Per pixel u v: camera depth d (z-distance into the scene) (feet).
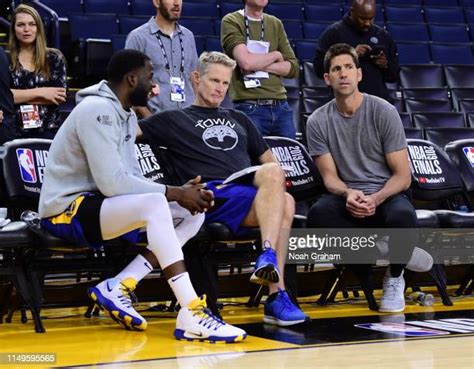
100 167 18.84
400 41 48.19
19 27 26.14
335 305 25.59
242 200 21.24
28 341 18.26
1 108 24.84
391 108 25.00
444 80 44.70
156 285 24.39
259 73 29.63
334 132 25.39
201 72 22.90
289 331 19.57
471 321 21.17
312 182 25.68
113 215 18.79
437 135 33.30
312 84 42.14
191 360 15.61
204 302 18.45
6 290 21.95
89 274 25.57
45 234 19.74
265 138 25.71
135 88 19.79
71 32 42.37
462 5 56.29
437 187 27.53
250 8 30.27
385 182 25.11
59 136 19.69
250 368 14.64
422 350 16.44
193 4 48.26
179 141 22.59
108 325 21.18
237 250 22.85
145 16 44.04
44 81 26.48
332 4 51.47
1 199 22.90
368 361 15.25
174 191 19.31
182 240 20.51
